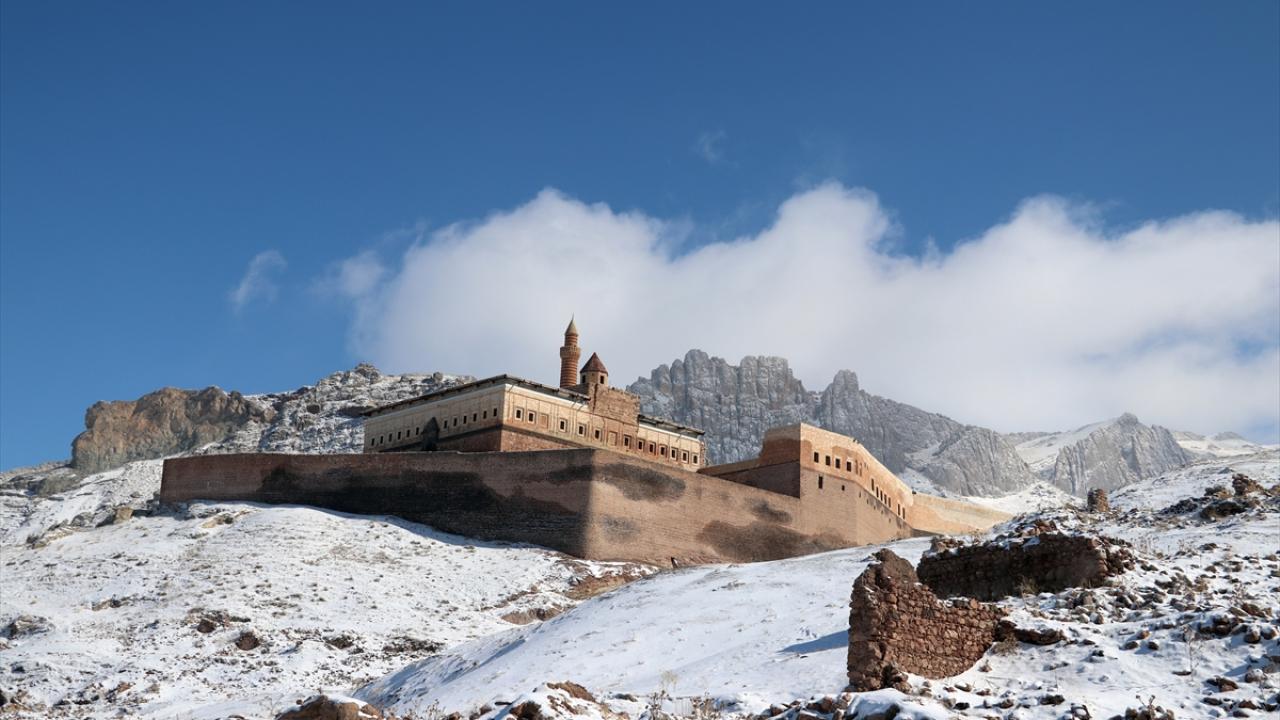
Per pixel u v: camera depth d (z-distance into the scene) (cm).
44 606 7500
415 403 11094
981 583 3288
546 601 7856
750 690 2953
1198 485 6119
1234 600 2883
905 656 2547
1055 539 3191
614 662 4172
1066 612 2842
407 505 9312
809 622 4056
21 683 6147
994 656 2655
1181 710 2320
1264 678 2389
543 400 10631
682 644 4275
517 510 9081
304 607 7369
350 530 8850
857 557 6250
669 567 8919
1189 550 3956
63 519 18062
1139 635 2644
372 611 7375
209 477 9744
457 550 8744
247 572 7869
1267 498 4891
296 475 9588
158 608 7350
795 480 10000
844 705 2302
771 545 9644
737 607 4856
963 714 2330
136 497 18888
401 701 4556
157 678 6178
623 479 9112
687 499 9344
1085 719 2259
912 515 11569
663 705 2712
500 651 4956
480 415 10512
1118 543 3244
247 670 6325
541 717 2264
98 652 6588
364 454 9538
